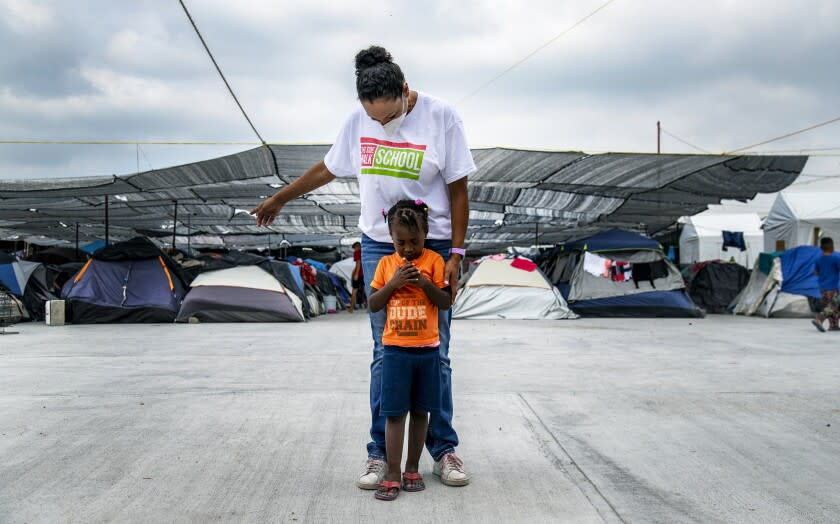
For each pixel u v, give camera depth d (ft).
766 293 42.22
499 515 7.50
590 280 41.91
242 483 8.52
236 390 14.51
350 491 8.27
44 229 69.21
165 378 16.10
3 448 10.03
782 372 17.31
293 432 11.00
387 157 8.92
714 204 46.73
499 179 36.52
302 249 88.38
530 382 15.62
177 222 62.69
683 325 34.14
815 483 8.63
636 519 7.39
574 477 8.84
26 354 20.93
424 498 8.06
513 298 40.22
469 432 11.08
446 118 9.02
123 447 10.09
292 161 31.55
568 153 29.89
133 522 7.22
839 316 30.19
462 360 19.42
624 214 53.16
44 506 7.67
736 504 7.86
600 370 17.53
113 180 36.32
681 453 9.95
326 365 18.25
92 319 35.09
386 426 8.32
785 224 61.52
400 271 8.15
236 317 36.01
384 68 8.32
